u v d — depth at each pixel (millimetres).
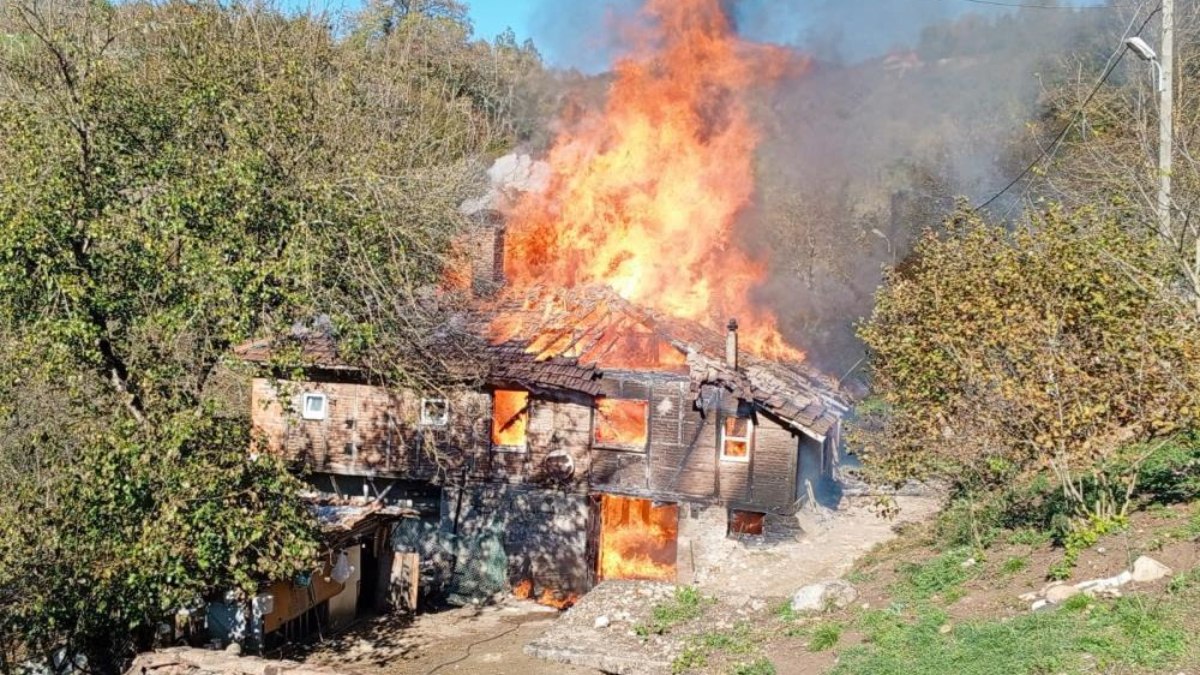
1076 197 21734
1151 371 10133
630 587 13984
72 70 15805
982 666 8594
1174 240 13734
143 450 12930
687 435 21859
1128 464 12445
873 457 14148
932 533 16344
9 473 14273
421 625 20391
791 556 20719
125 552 12625
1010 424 11469
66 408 14789
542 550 22500
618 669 11281
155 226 14086
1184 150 17484
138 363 13992
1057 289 10703
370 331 15539
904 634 10094
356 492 24281
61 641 13781
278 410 24016
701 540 21547
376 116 25250
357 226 15883
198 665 12695
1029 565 11289
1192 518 10680
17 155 14125
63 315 13508
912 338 12484
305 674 12305
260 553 13945
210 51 19000
